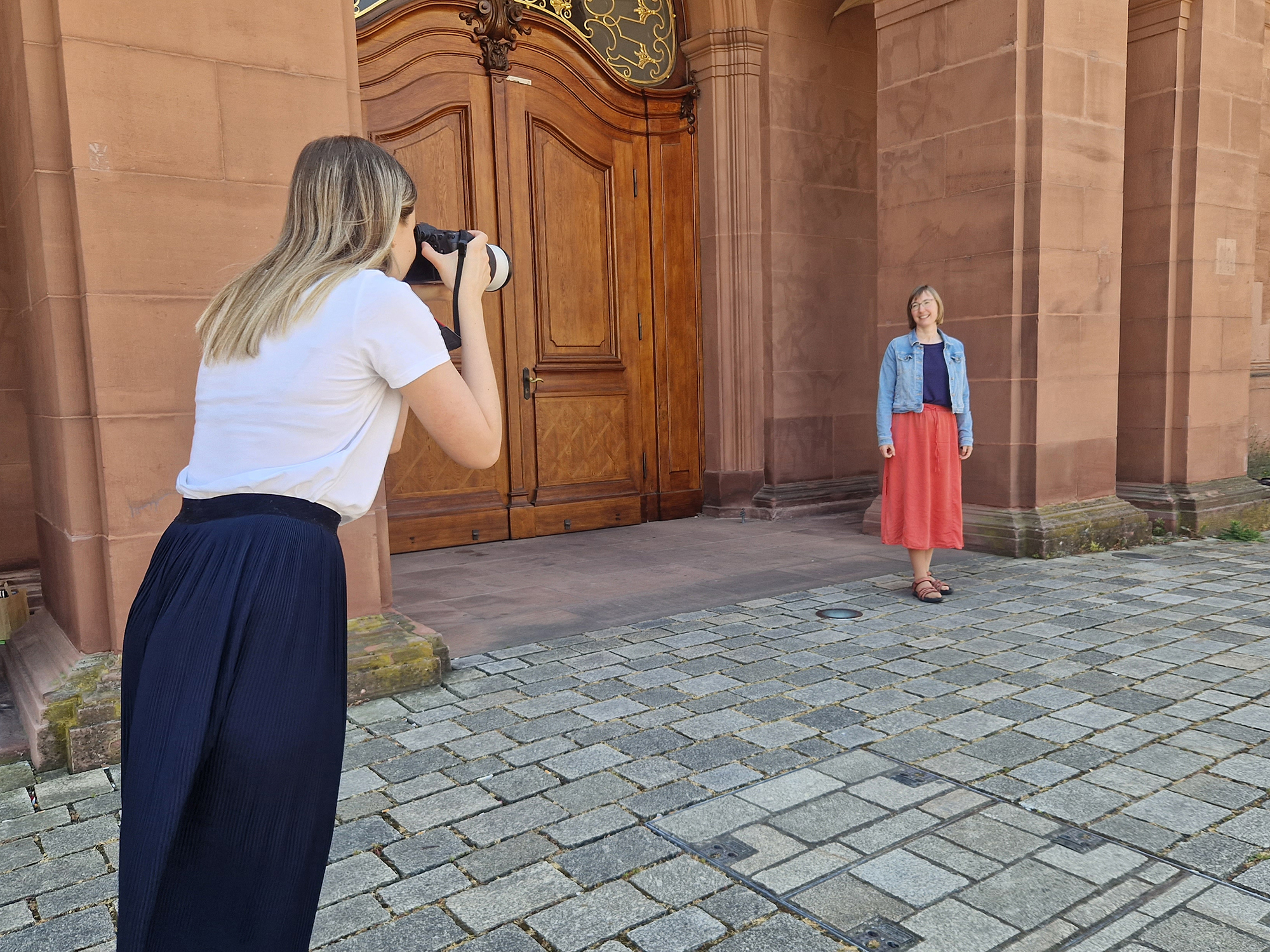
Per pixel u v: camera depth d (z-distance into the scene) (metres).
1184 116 6.58
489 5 6.36
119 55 2.95
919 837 2.29
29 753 2.94
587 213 7.05
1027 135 5.72
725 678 3.53
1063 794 2.52
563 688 3.46
